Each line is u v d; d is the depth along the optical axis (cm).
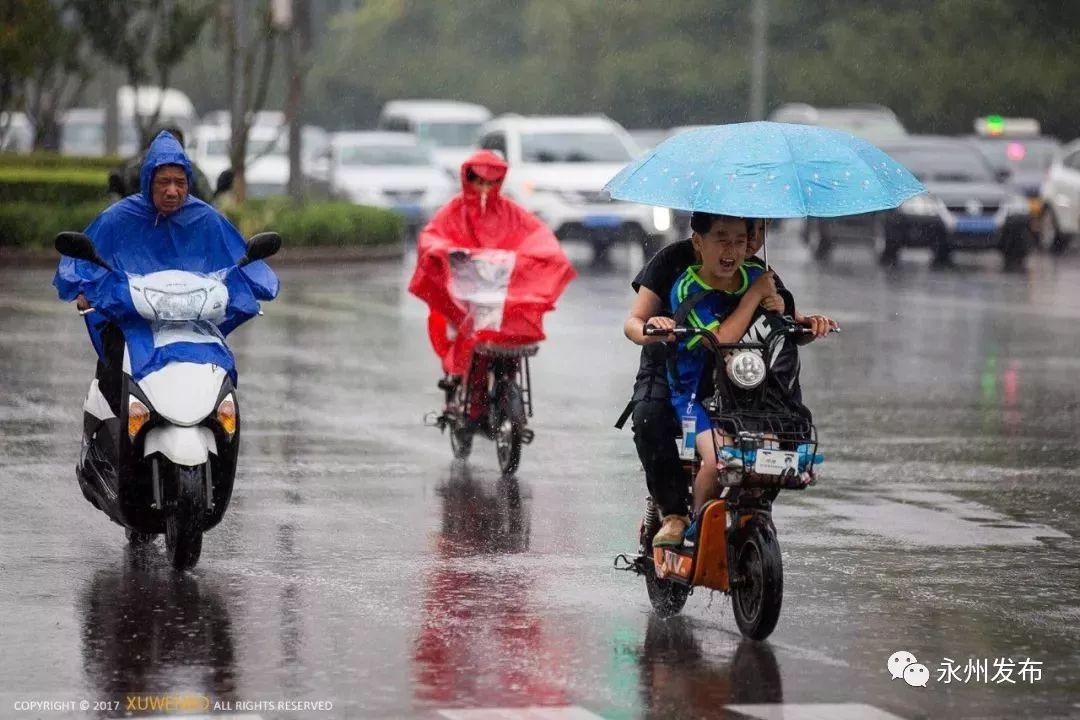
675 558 2300
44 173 9331
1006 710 2025
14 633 2300
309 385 4694
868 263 9762
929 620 2430
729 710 2006
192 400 2591
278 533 2942
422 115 13325
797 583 2642
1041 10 16500
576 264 9225
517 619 2403
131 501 2673
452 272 3550
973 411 4422
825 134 2286
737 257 2275
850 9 17000
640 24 17762
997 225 9312
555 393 4644
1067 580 2680
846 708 2020
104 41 9569
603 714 1983
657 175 2288
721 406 2247
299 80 9556
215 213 2733
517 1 19338
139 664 2162
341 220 9088
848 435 4044
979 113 16250
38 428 3931
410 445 3834
